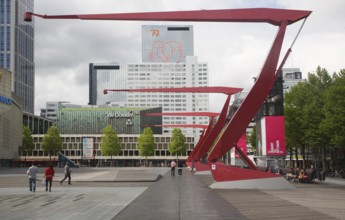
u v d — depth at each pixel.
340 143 41.66
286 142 52.28
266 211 15.23
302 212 14.83
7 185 33.38
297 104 51.53
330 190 25.86
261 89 27.06
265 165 44.06
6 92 81.06
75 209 16.52
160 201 19.39
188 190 26.30
